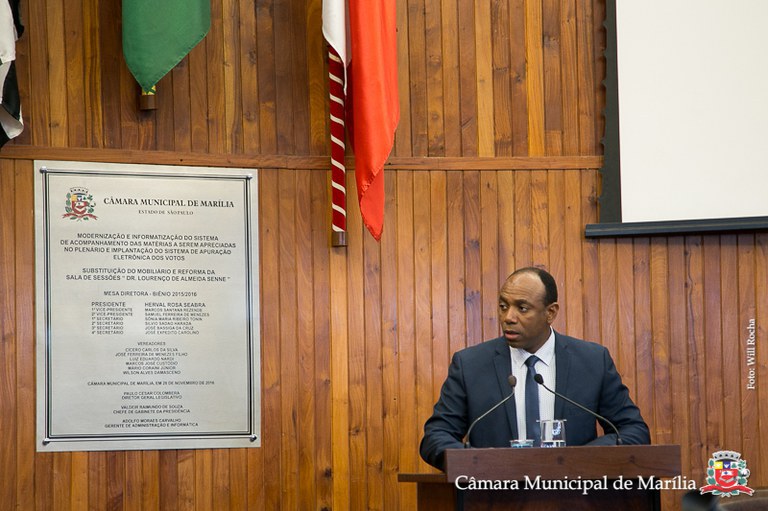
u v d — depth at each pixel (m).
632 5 5.70
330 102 5.47
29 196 5.19
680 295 5.66
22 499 5.05
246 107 5.55
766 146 5.60
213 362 5.39
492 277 5.67
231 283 5.45
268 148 5.56
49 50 5.27
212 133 5.50
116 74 5.38
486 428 4.21
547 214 5.71
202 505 5.30
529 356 4.28
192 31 5.14
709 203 5.60
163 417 5.29
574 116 5.77
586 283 5.67
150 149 5.40
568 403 4.20
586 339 5.64
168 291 5.36
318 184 5.61
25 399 5.10
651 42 5.68
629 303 5.66
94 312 5.25
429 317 5.62
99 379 5.23
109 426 5.22
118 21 5.39
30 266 5.16
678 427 5.59
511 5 5.79
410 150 5.68
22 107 5.21
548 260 5.69
